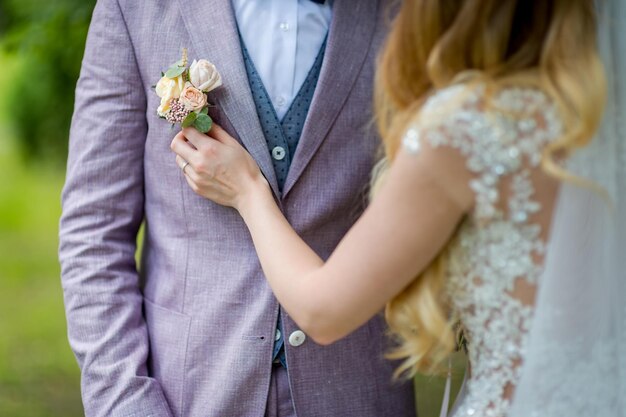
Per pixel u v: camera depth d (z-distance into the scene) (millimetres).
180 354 1792
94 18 1843
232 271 1767
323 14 1811
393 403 1893
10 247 6988
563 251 1414
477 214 1415
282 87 1777
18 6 3891
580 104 1360
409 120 1486
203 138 1700
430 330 1512
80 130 1838
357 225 1495
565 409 1475
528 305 1462
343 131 1781
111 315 1810
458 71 1437
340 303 1492
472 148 1378
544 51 1397
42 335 5305
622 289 1493
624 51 1466
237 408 1760
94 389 1779
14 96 6223
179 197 1793
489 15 1408
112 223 1835
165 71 1772
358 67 1788
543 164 1376
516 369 1496
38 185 7531
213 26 1760
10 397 4410
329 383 1797
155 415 1757
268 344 1749
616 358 1500
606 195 1417
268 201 1687
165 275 1838
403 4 1491
